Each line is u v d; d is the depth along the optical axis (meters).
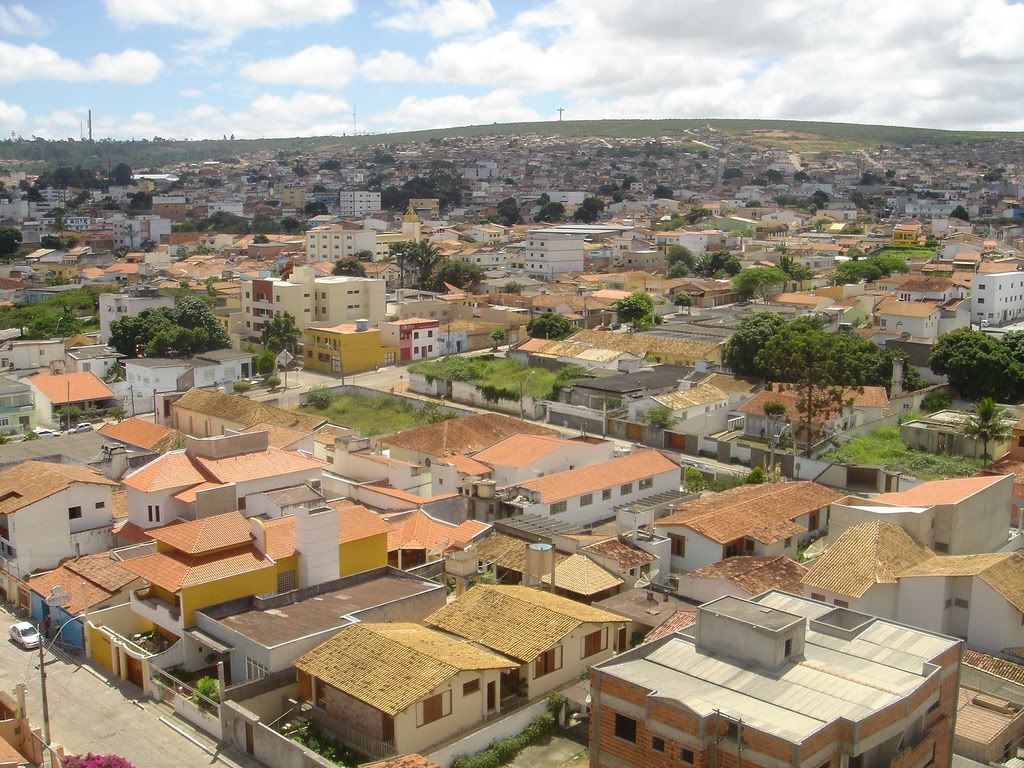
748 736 34.34
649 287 186.00
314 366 144.00
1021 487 74.44
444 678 44.31
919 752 38.12
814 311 150.12
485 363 132.25
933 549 62.47
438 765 40.12
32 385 115.44
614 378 115.19
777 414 98.94
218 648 49.91
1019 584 53.47
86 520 68.00
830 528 65.00
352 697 44.69
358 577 59.16
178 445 87.94
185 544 55.53
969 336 114.81
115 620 56.69
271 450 76.94
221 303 174.00
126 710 50.03
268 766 44.09
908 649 41.66
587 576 59.09
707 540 64.81
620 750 38.59
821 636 43.28
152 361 127.94
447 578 62.97
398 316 162.88
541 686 49.50
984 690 47.81
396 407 116.81
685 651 41.44
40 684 52.72
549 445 83.62
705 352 126.75
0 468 80.50
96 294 195.50
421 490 80.81
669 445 98.81
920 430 95.00
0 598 65.44
